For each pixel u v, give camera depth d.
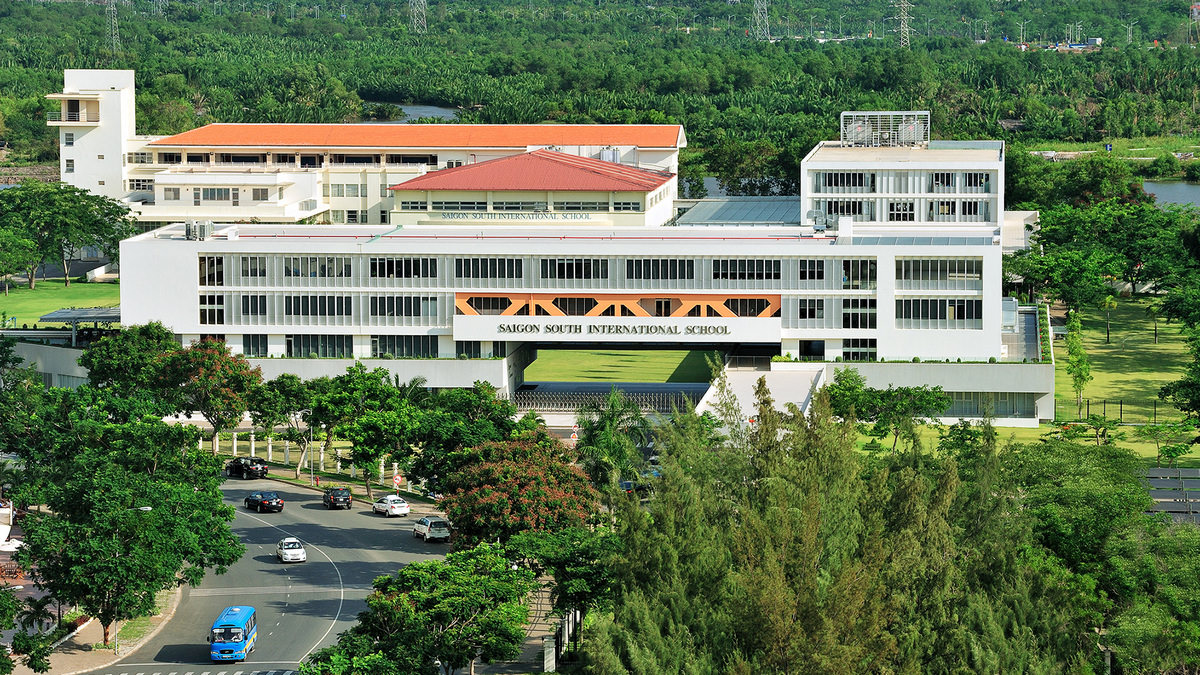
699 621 131.38
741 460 160.12
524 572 149.88
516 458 180.25
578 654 140.75
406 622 136.12
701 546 140.50
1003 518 153.88
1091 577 150.38
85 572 153.50
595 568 148.88
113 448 187.38
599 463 189.00
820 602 128.88
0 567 168.00
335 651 135.12
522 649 152.62
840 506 145.62
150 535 157.25
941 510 146.12
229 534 172.12
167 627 163.75
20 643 147.50
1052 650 134.25
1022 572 141.25
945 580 136.38
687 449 163.00
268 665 151.75
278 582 177.88
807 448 158.88
